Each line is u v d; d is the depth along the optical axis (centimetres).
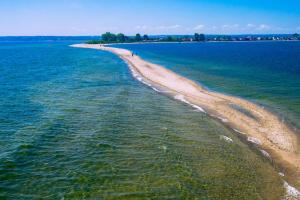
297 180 2062
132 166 2067
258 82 5503
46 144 2334
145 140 2519
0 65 7506
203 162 2194
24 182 1814
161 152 2303
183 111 3528
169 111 3481
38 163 2038
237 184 1939
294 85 5188
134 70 7000
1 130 2586
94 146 2339
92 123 2866
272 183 1984
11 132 2547
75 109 3322
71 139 2456
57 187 1784
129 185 1845
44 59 9675
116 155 2214
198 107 3756
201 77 6134
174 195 1773
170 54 13262
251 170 2136
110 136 2556
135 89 4700
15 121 2844
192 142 2552
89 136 2531
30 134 2508
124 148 2341
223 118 3359
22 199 1661
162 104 3803
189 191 1822
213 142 2592
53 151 2225
